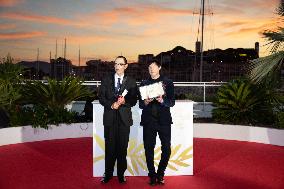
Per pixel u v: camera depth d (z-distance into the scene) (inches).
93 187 192.2
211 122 366.9
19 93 356.8
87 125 346.9
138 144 213.2
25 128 319.3
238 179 209.6
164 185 196.9
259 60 318.7
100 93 192.5
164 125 190.9
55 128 334.3
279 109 347.6
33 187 191.8
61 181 202.5
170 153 194.4
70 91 350.0
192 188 192.1
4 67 381.1
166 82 193.5
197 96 520.7
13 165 237.6
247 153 279.4
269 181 205.9
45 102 347.3
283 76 322.7
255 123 352.8
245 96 344.5
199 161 253.3
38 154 270.4
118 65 191.2
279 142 311.4
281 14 322.3
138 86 197.8
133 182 201.6
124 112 192.5
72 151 281.4
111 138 193.3
